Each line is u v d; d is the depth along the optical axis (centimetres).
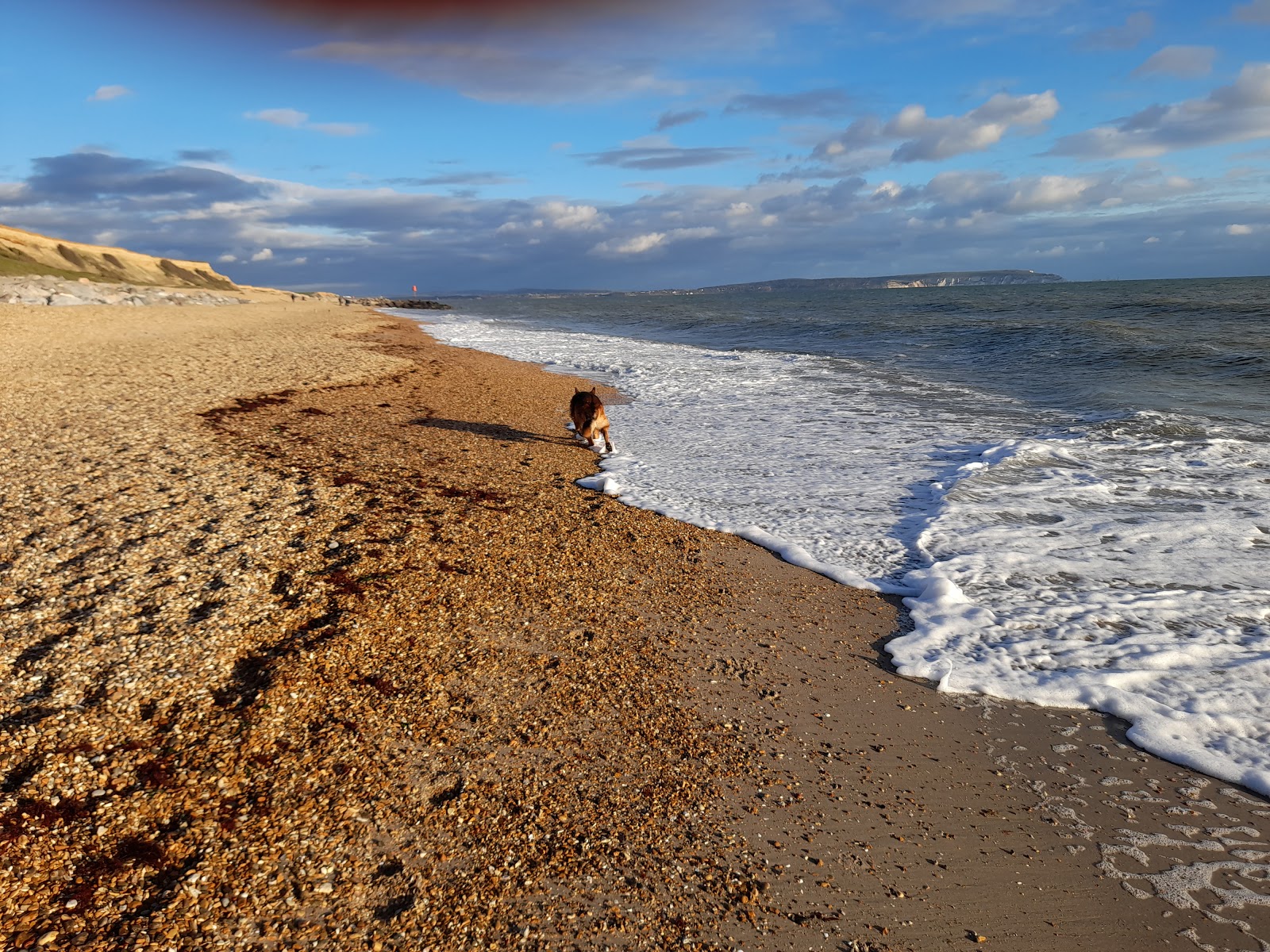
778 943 303
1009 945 308
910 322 3616
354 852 332
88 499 708
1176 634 570
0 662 438
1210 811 392
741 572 689
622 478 983
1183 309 3494
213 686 440
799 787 402
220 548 625
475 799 372
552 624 563
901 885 338
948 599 629
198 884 306
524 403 1512
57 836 321
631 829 361
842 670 529
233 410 1205
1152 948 307
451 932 296
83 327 2520
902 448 1133
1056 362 2020
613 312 6994
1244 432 1133
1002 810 392
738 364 2217
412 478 896
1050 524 798
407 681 467
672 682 497
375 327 3641
